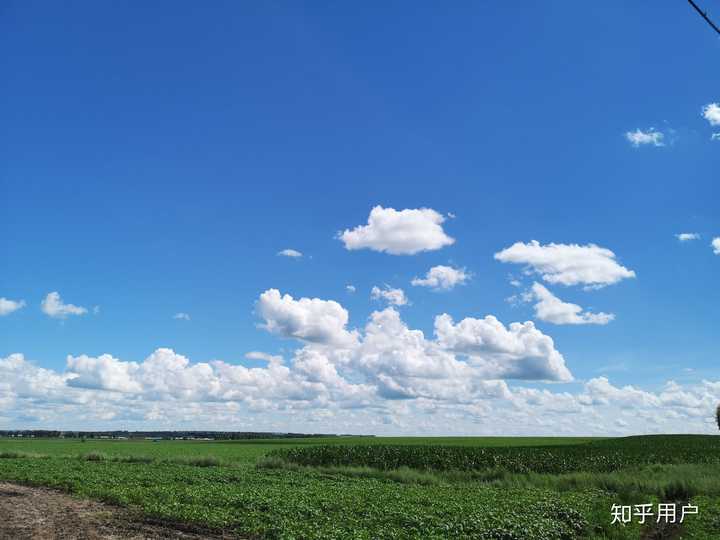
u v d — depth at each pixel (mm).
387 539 20875
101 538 19875
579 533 23562
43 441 167750
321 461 61250
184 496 29422
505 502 30156
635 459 56594
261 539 20797
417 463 57344
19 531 20344
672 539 22984
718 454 61719
